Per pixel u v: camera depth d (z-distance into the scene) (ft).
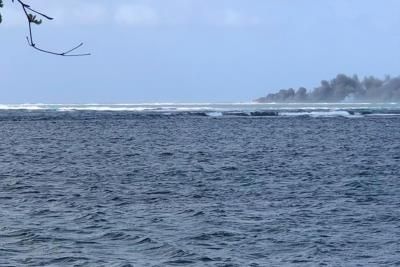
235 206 165.17
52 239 126.21
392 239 127.65
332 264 110.22
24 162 282.15
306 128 530.68
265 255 115.65
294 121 634.43
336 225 140.87
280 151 338.95
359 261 112.16
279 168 257.75
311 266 108.99
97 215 150.71
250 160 290.97
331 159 296.30
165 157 306.55
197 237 128.67
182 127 543.80
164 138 431.43
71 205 166.20
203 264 109.50
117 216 150.82
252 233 132.57
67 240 125.70
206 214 153.07
